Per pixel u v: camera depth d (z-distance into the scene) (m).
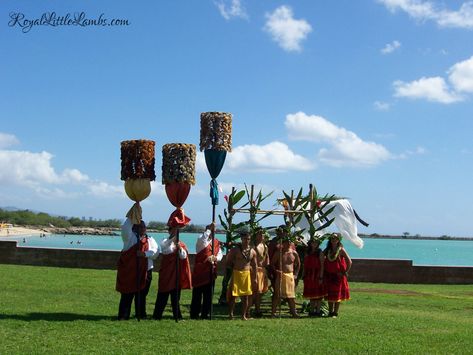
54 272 18.75
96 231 147.62
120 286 10.34
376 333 9.56
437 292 17.48
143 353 7.62
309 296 11.76
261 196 12.73
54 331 8.88
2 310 10.66
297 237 13.06
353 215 14.63
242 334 9.16
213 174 11.03
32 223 153.00
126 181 10.48
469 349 8.45
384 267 20.58
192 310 11.04
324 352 8.03
